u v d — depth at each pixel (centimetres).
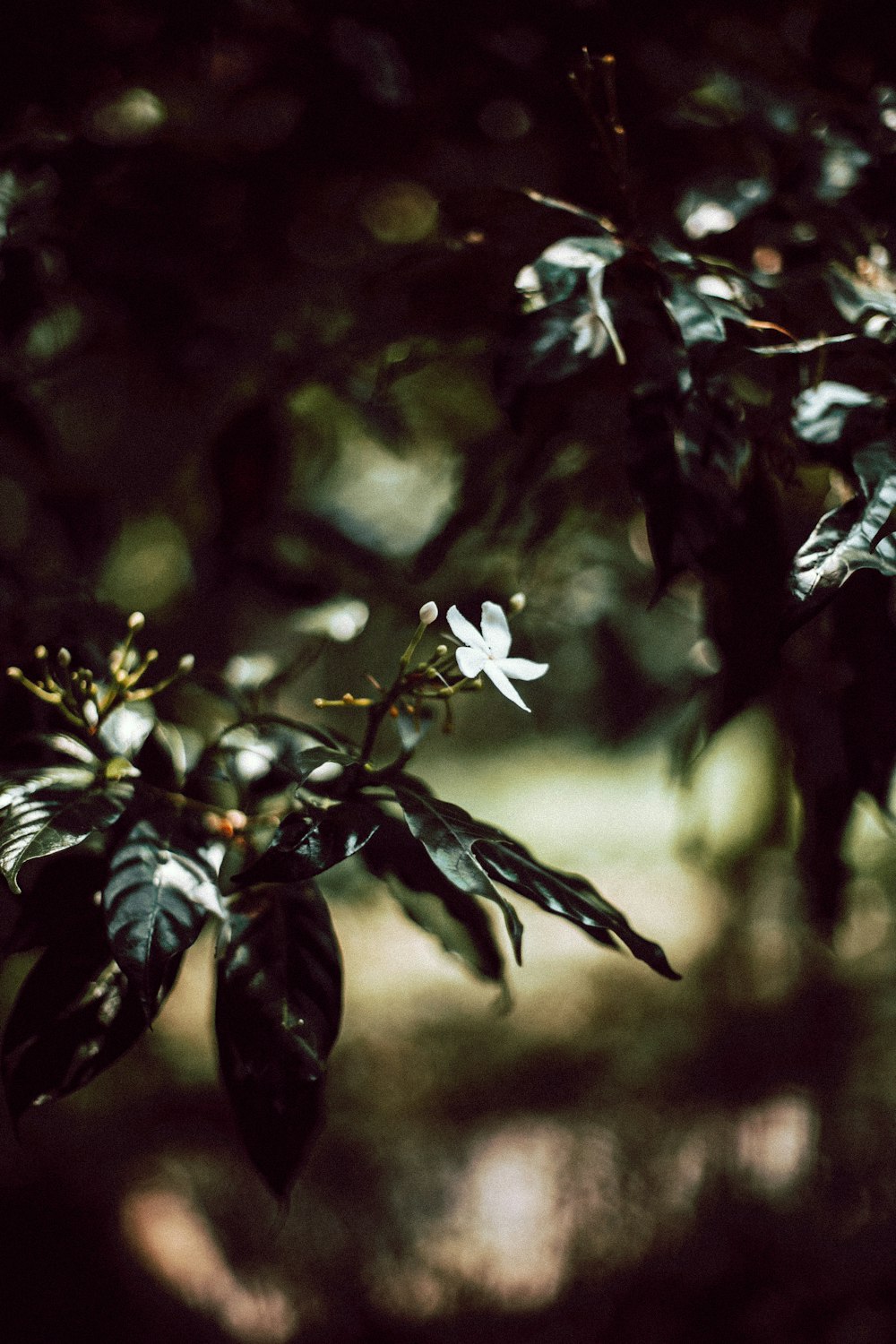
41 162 110
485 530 127
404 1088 307
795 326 100
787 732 112
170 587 189
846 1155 228
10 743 97
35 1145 247
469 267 108
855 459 89
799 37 120
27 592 113
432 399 148
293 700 210
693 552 92
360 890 133
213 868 89
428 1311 224
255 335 122
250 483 120
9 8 112
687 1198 238
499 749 598
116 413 154
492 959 98
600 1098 281
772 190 109
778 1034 253
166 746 99
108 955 92
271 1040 89
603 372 103
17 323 111
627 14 117
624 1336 210
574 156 118
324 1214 251
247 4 117
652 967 87
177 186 117
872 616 100
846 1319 202
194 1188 258
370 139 120
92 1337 201
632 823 511
